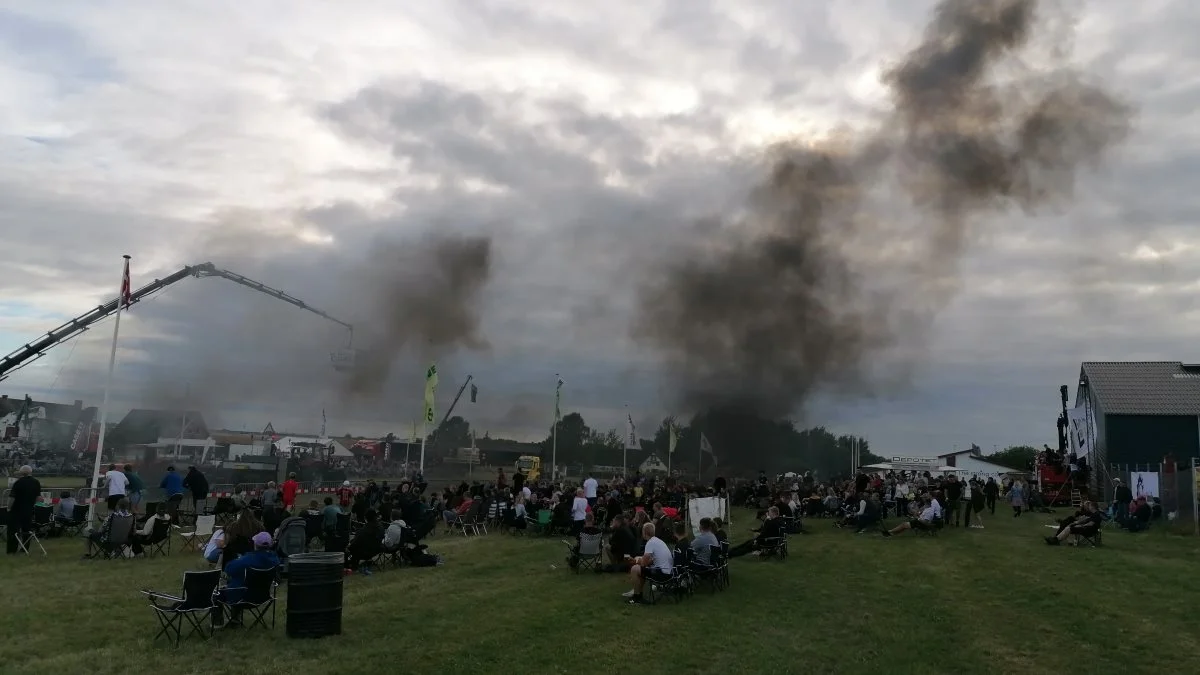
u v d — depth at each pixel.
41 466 56.66
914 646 11.60
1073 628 12.62
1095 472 46.69
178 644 10.91
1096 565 18.95
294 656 10.50
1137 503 27.94
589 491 30.45
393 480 62.41
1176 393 42.97
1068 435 59.47
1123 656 11.09
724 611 13.91
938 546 23.05
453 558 20.27
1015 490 35.50
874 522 27.25
